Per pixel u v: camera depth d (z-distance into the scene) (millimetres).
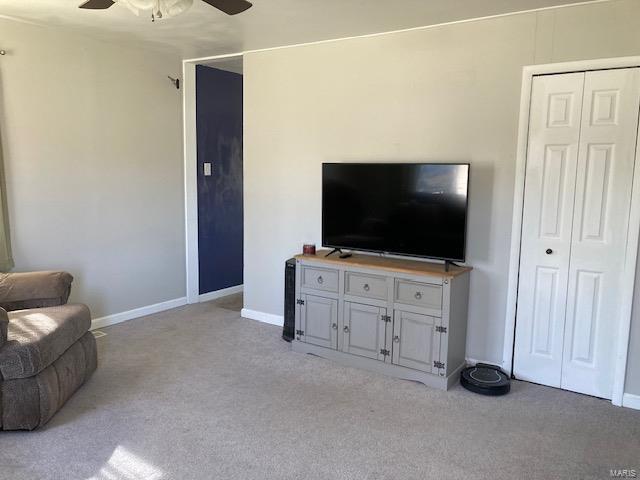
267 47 4273
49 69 3861
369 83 3816
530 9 3129
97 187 4285
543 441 2656
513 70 3246
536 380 3373
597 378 3168
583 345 3193
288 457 2473
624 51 2916
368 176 3625
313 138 4148
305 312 3809
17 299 3266
